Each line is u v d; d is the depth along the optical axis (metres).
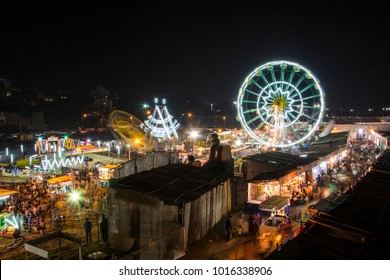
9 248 19.20
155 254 16.00
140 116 130.38
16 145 55.25
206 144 61.91
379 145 49.38
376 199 14.89
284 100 39.44
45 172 37.03
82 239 20.25
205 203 19.75
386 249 9.85
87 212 25.48
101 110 125.88
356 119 103.56
